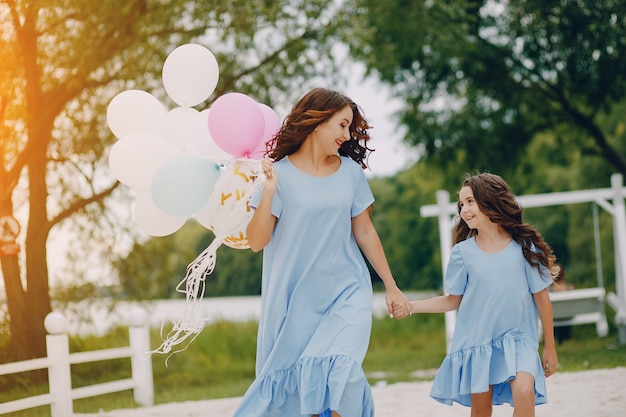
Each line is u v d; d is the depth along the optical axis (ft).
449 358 16.38
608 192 43.16
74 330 45.80
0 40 35.65
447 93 59.67
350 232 14.90
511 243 16.37
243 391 33.76
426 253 167.12
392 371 41.78
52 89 37.68
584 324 53.72
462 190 16.72
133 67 39.83
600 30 52.49
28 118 36.73
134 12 36.86
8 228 36.29
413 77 59.00
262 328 14.70
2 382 36.70
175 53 17.72
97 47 36.83
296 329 14.30
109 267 46.55
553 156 101.09
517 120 60.39
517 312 15.99
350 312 14.20
